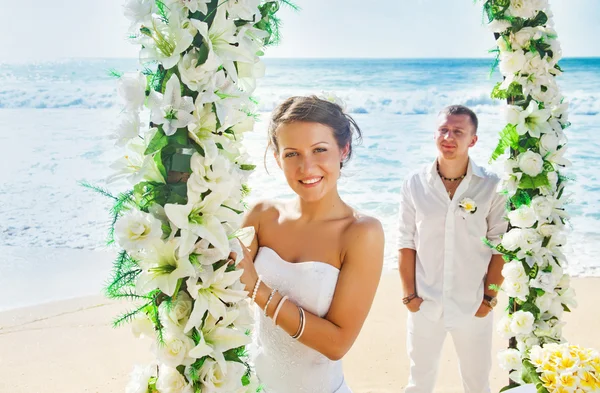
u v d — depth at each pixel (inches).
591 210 375.2
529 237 108.5
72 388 172.1
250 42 61.2
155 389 59.8
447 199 130.1
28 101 850.1
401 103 886.4
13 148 587.2
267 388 85.5
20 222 362.0
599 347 194.7
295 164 77.2
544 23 105.4
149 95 52.2
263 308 72.1
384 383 175.6
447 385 172.4
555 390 75.9
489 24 107.0
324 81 1132.5
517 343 113.8
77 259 298.7
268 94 1013.2
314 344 75.5
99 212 385.7
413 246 136.8
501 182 111.6
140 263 54.5
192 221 54.3
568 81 1024.2
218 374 57.8
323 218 84.0
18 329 212.2
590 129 666.2
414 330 135.7
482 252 129.7
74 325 216.4
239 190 61.2
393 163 525.7
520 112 106.6
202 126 55.8
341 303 78.9
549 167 108.5
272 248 87.4
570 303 112.6
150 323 56.7
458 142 126.6
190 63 55.0
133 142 55.2
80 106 856.3
